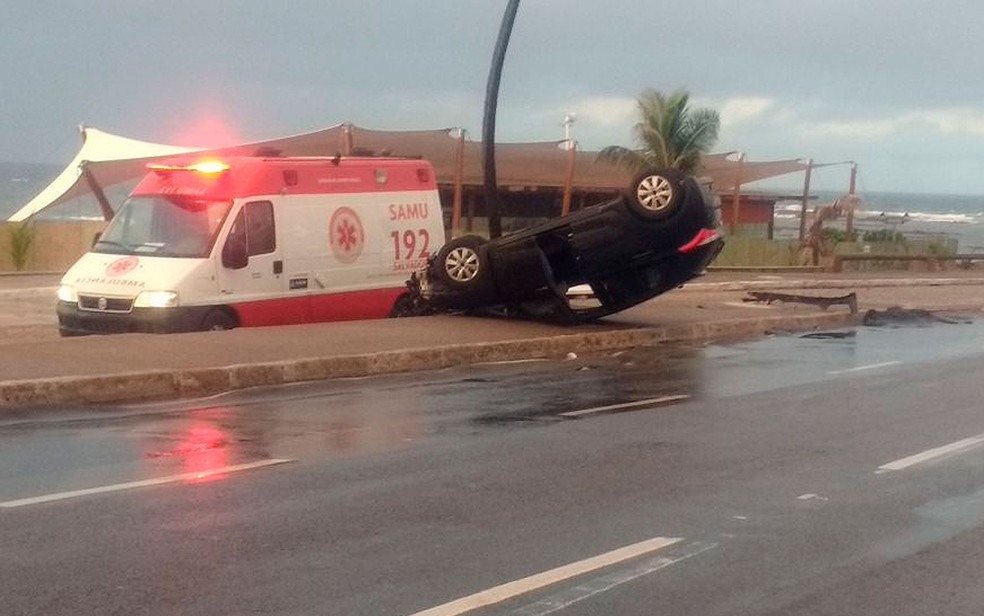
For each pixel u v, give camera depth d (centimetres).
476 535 743
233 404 1227
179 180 1739
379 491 854
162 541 710
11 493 818
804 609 621
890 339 2081
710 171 4481
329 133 3294
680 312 2312
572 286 1952
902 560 712
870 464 991
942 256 4412
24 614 580
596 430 1126
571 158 3678
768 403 1320
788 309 2448
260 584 634
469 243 1908
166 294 1605
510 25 2123
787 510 828
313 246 1784
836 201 4538
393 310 1927
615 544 731
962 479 941
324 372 1430
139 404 1210
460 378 1478
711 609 616
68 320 1667
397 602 611
